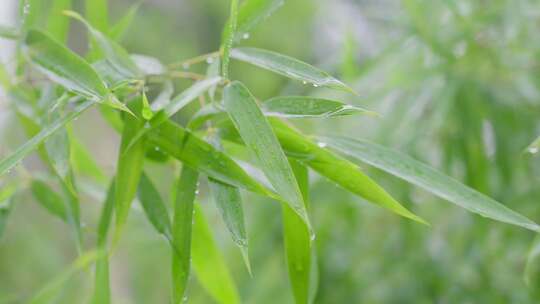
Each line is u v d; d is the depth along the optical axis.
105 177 0.87
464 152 1.05
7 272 1.23
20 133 0.92
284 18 1.94
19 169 0.80
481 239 1.09
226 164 0.66
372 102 1.09
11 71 0.79
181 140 0.67
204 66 2.04
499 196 1.09
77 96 0.69
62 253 1.46
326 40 1.70
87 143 1.61
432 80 1.06
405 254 1.17
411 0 1.00
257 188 0.65
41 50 0.68
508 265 1.14
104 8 0.78
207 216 1.21
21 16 0.72
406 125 1.07
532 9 1.03
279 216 1.13
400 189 1.07
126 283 1.55
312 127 1.09
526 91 1.06
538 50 1.05
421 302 1.16
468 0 1.05
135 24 2.00
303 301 0.70
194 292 1.24
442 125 1.05
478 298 1.13
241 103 0.64
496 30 1.05
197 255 0.78
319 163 0.67
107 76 0.68
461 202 0.66
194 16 2.12
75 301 0.96
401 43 1.07
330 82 0.63
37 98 0.78
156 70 0.72
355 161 1.04
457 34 1.04
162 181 1.29
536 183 1.09
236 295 0.78
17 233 1.24
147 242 1.27
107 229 0.72
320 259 1.16
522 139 1.07
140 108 0.68
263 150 0.62
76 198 0.74
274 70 0.65
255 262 1.18
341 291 1.17
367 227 1.18
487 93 1.06
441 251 1.16
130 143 0.66
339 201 1.10
